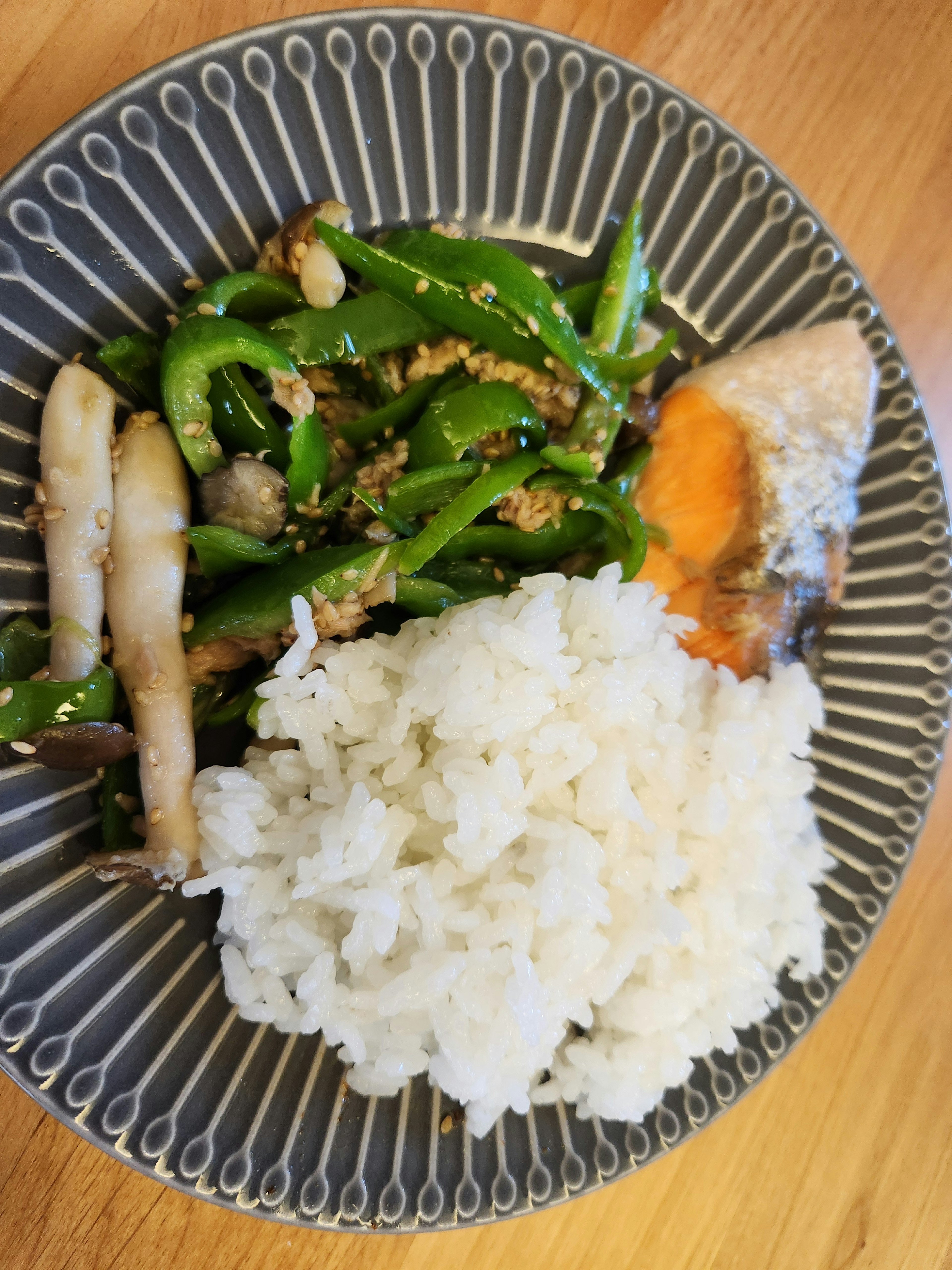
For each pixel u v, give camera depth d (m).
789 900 0.19
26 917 0.15
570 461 0.18
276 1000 0.17
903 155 0.21
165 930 0.17
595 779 0.18
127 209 0.15
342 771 0.18
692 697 0.19
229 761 0.18
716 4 0.20
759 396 0.19
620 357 0.18
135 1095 0.16
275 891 0.17
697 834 0.19
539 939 0.18
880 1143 0.22
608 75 0.17
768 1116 0.21
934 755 0.19
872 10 0.20
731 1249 0.21
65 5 0.17
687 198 0.19
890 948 0.22
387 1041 0.17
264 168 0.16
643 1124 0.18
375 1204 0.17
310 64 0.16
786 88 0.20
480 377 0.18
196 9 0.17
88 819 0.16
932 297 0.21
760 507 0.19
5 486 0.15
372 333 0.17
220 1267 0.18
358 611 0.17
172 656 0.16
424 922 0.17
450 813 0.17
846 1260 0.21
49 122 0.17
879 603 0.20
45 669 0.16
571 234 0.19
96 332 0.16
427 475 0.17
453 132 0.17
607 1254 0.20
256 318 0.18
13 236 0.15
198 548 0.16
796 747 0.19
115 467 0.16
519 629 0.17
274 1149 0.16
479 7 0.19
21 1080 0.15
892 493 0.20
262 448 0.17
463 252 0.17
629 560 0.19
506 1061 0.18
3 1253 0.17
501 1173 0.17
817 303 0.20
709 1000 0.19
